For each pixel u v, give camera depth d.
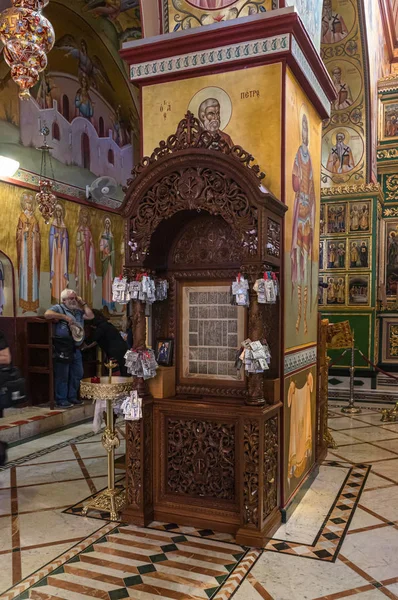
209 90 3.79
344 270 9.28
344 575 2.96
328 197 9.27
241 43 3.63
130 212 3.61
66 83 8.20
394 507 4.00
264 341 3.44
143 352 3.63
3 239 6.88
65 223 8.19
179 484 3.73
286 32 3.49
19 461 5.25
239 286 3.28
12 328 7.02
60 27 7.68
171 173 3.46
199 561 3.12
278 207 3.46
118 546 3.33
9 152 7.02
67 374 7.10
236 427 3.51
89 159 8.84
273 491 3.55
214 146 3.53
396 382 9.05
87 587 2.82
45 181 7.04
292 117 3.80
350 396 7.91
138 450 3.65
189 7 3.96
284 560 3.13
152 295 3.63
